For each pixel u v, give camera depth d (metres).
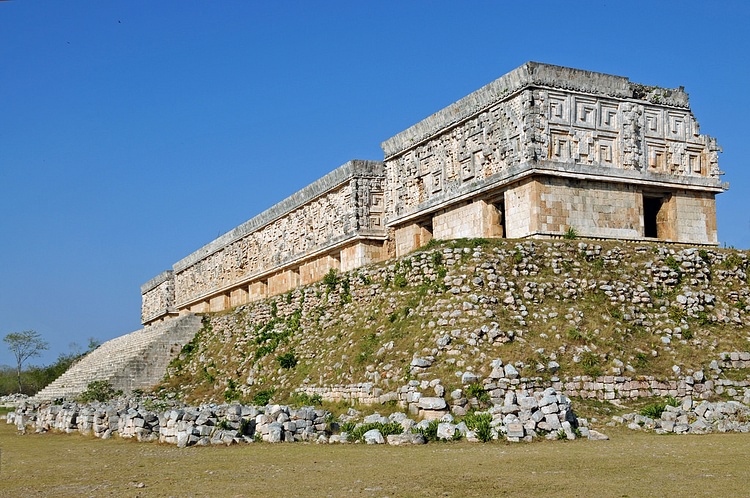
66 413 33.00
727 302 32.84
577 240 34.19
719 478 15.25
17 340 95.19
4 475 19.58
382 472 16.89
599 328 29.52
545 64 35.31
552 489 14.56
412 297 33.19
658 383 27.09
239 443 23.09
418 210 42.25
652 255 34.03
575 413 24.56
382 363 29.81
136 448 24.25
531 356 27.38
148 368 51.41
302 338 40.03
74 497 15.70
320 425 24.30
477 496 14.20
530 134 34.50
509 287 31.08
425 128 42.06
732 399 26.67
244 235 65.44
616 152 36.69
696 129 39.03
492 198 37.69
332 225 50.50
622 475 15.81
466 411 25.09
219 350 48.81
